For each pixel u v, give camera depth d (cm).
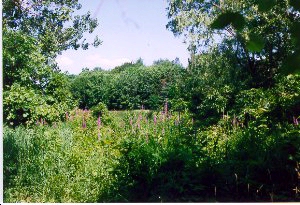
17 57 1095
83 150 671
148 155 545
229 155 584
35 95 1084
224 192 527
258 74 1342
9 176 543
